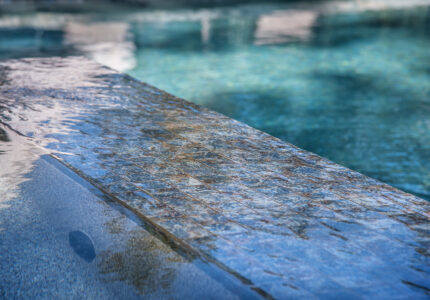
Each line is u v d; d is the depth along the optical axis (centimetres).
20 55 866
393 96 714
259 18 1327
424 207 209
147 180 221
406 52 988
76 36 1067
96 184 213
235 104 668
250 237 174
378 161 494
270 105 666
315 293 143
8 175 221
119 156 248
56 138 269
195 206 197
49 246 181
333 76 816
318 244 172
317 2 1634
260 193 213
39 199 204
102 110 326
